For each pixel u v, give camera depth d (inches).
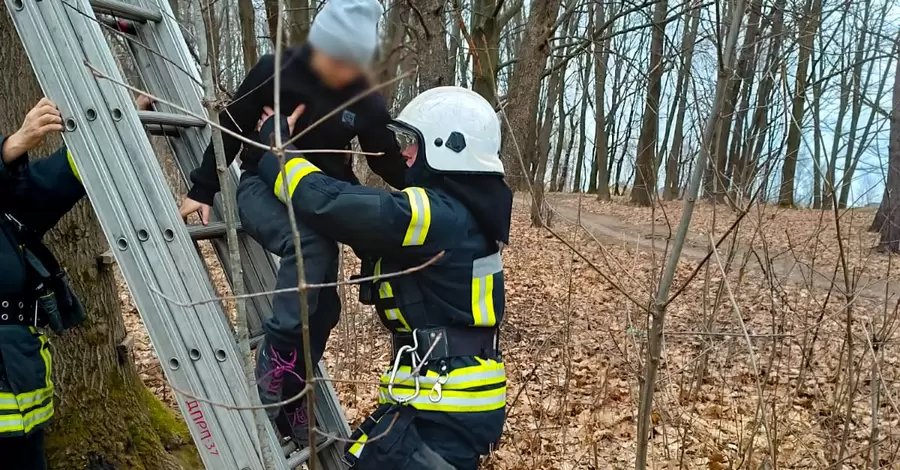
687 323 245.1
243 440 74.7
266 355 76.3
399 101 196.7
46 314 81.7
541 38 257.0
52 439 109.0
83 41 70.2
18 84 107.0
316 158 79.7
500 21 303.4
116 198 70.7
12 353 75.8
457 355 77.6
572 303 278.5
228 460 74.5
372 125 84.2
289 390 78.2
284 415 84.0
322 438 90.0
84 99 69.9
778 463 124.5
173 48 89.8
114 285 121.4
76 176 79.9
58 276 84.0
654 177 120.3
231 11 130.2
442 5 207.5
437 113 77.9
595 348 216.5
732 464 132.2
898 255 377.7
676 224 527.5
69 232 110.6
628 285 284.5
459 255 76.9
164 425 128.1
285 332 74.0
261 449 61.8
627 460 146.6
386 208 71.8
